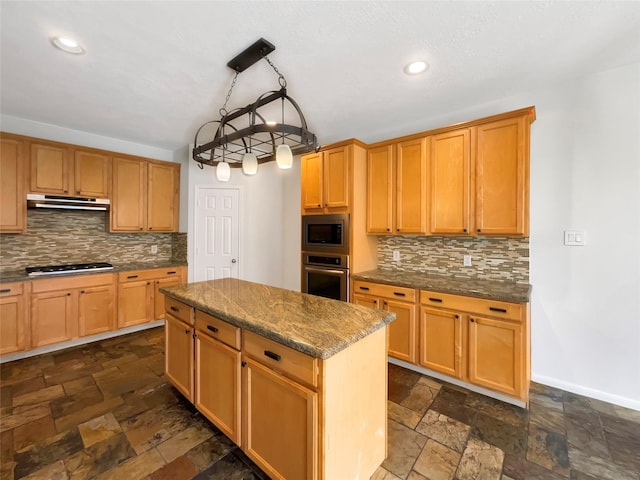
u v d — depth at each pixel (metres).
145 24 1.63
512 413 2.07
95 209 3.37
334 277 3.07
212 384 1.82
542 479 1.52
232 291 2.20
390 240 3.30
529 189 2.27
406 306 2.61
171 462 1.63
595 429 1.89
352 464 1.39
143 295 3.62
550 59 1.99
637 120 2.06
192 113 2.88
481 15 1.57
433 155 2.67
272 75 2.17
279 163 1.67
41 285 2.92
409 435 1.85
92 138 3.51
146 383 2.46
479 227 2.42
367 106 2.72
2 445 1.74
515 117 2.26
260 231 4.26
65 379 2.51
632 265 2.10
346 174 3.00
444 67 2.07
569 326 2.32
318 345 1.21
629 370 2.12
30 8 1.50
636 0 1.46
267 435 1.46
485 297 2.20
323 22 1.61
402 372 2.67
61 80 2.25
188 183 4.01
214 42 1.79
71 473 1.55
